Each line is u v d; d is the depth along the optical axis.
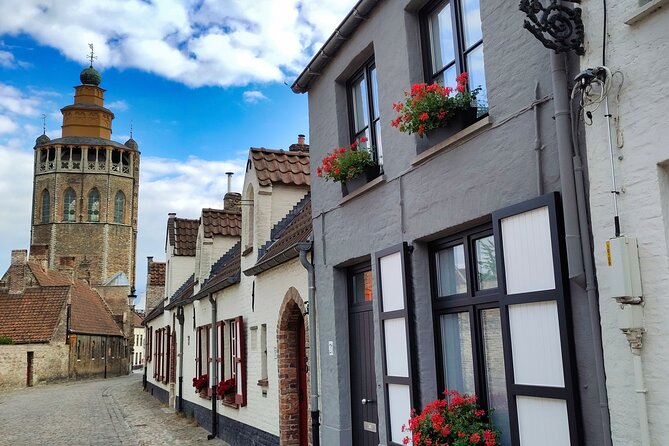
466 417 5.12
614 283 3.53
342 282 8.18
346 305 8.14
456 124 5.49
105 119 87.00
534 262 4.43
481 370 5.37
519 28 4.76
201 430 15.56
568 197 4.09
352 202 7.60
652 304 3.41
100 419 19.38
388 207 6.69
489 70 5.07
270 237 11.65
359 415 7.73
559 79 4.21
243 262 12.48
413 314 6.02
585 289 3.99
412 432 5.60
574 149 4.10
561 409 4.14
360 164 7.26
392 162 6.63
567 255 4.11
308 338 8.90
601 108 3.78
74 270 66.25
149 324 31.34
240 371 12.19
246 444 11.83
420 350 5.93
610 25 3.74
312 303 8.65
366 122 7.91
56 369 40.44
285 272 9.98
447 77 6.08
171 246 22.83
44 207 81.50
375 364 6.74
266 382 10.68
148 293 37.25
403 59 6.46
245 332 12.27
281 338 10.00
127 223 83.88
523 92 4.70
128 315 64.19
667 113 3.40
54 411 22.41
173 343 21.56
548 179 4.41
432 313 6.05
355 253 7.47
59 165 81.38
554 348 4.23
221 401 13.86
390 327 6.43
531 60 4.62
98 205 82.31
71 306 45.78
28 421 19.42
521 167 4.69
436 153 5.76
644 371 3.44
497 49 4.99
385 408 6.44
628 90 3.61
